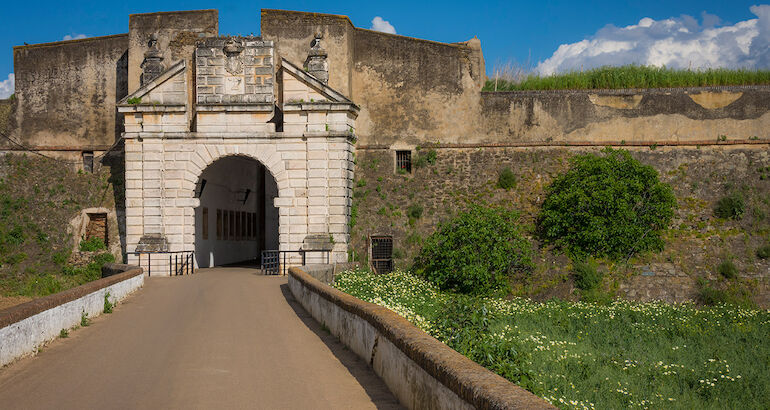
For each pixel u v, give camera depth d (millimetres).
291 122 25219
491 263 24047
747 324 19094
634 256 24906
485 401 4391
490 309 18047
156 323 12719
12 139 29641
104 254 27500
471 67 28125
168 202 25188
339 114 25125
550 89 29000
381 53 28328
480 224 24422
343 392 7418
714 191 26344
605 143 27312
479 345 9828
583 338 16266
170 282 21156
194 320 13109
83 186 28797
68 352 9797
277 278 22500
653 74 29031
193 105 26297
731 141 26812
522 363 9703
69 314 11672
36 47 30031
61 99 29641
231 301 16156
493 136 27812
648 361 13672
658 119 27234
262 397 7203
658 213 24938
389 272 26641
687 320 19344
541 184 26953
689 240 25266
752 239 25188
